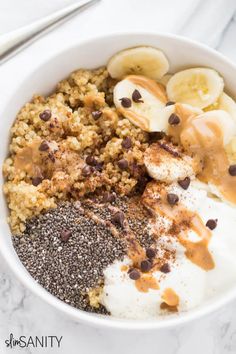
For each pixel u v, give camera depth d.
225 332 0.32
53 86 0.30
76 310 0.26
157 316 0.28
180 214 0.28
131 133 0.29
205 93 0.29
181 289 0.27
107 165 0.29
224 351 0.32
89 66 0.30
